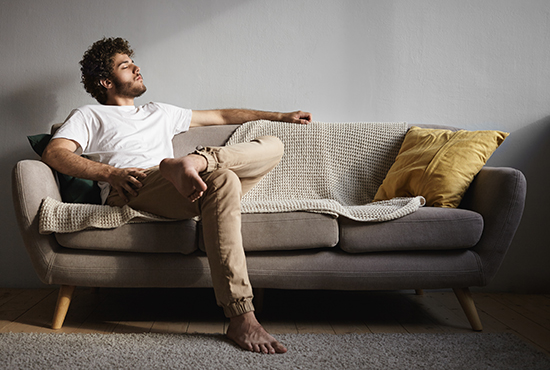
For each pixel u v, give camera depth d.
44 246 1.55
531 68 2.28
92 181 1.83
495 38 2.29
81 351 1.28
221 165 1.44
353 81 2.31
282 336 1.43
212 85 2.31
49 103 2.27
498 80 2.29
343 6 2.30
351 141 2.13
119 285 1.56
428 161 1.82
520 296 2.17
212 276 1.35
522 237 2.26
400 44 2.30
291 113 2.18
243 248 1.47
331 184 2.08
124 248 1.54
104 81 2.02
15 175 1.54
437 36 2.30
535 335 1.56
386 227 1.55
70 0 2.26
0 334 1.45
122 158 1.85
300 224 1.54
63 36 2.26
